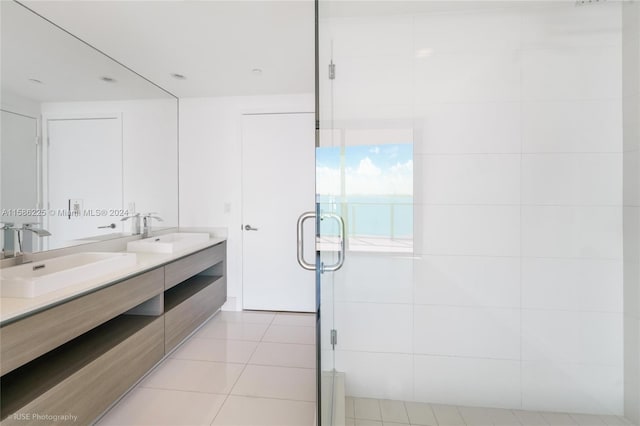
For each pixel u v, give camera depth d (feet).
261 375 6.19
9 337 3.39
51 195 5.72
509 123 4.90
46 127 5.61
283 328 8.48
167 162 9.22
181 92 9.21
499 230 4.99
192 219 9.76
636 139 4.61
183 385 5.83
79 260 5.98
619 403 4.87
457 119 4.95
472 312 5.09
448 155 4.99
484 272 5.04
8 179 4.96
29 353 3.59
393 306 5.15
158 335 6.16
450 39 4.89
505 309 5.03
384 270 5.12
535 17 4.78
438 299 5.12
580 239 4.89
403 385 5.20
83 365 4.39
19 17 5.05
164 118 9.05
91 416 4.44
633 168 4.66
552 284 4.96
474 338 5.10
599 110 4.77
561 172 4.87
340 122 4.98
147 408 5.17
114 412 5.06
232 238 9.71
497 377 5.08
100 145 6.80
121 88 7.38
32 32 5.28
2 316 3.32
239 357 6.90
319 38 4.93
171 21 5.54
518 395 5.05
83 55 6.31
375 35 4.93
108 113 7.04
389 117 4.98
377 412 5.06
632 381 4.78
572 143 4.83
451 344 5.14
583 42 4.74
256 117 9.57
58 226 5.88
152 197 8.58
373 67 4.95
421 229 5.08
